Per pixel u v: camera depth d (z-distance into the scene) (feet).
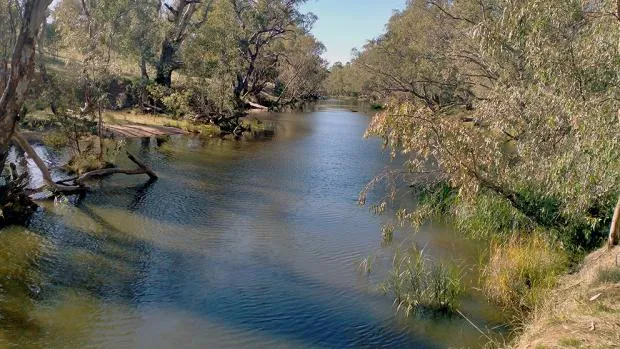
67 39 71.26
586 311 23.65
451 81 95.86
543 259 34.32
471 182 37.24
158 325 27.71
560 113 33.24
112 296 30.83
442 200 51.62
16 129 46.98
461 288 32.50
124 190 56.08
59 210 47.14
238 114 121.19
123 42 115.24
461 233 45.09
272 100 207.82
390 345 26.55
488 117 41.78
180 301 30.66
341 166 78.48
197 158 78.84
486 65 70.59
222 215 48.98
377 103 227.81
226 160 78.84
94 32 79.20
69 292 31.07
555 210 38.45
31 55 41.68
